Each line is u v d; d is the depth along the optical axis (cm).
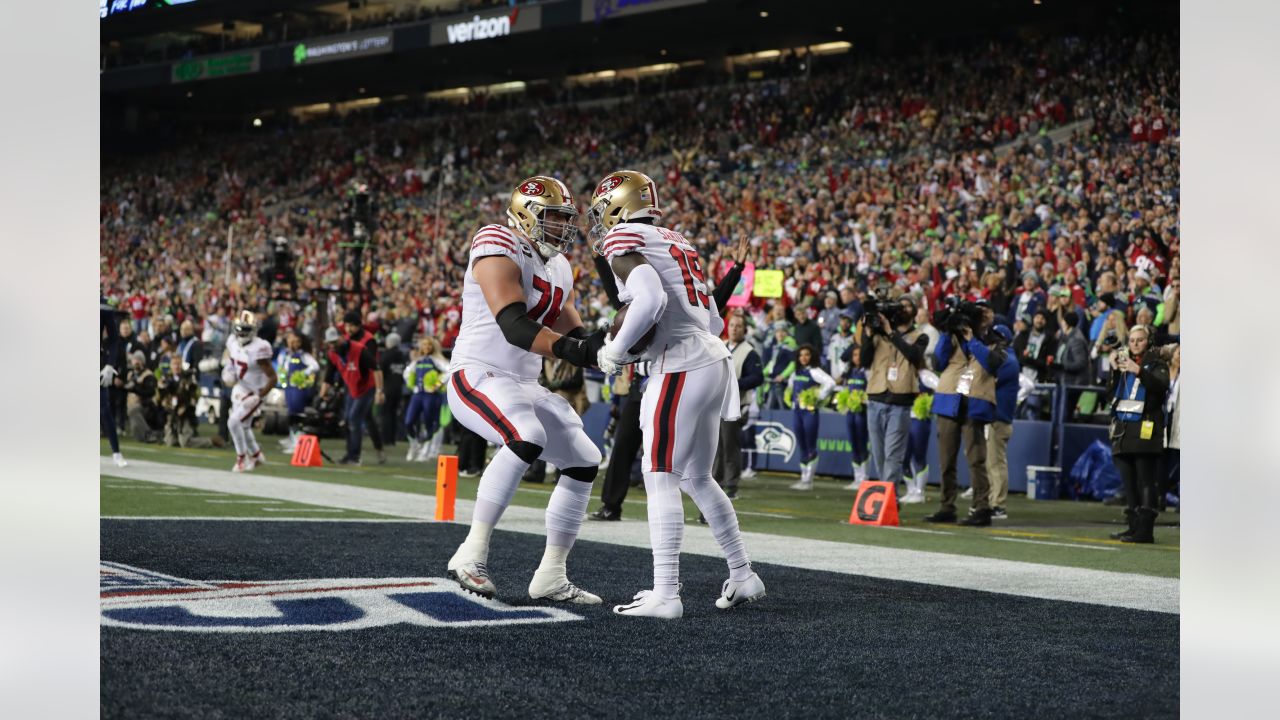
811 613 451
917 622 435
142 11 3472
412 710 287
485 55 3384
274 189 3575
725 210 2336
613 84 3381
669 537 438
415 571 518
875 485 848
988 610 466
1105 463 1070
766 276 1520
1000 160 2072
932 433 1236
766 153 2625
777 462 1326
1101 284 1269
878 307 938
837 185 2248
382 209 3008
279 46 3397
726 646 382
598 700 305
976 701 316
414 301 2130
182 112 4222
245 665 324
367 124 3756
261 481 1035
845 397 1163
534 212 461
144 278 3306
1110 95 2206
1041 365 1215
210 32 3644
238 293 2495
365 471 1220
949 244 1766
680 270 449
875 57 2869
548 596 463
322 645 355
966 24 2817
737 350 1028
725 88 3020
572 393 1077
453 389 473
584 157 3059
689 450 445
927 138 2391
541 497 970
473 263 457
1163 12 2517
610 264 445
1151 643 402
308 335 1897
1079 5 2605
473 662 343
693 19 2884
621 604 461
